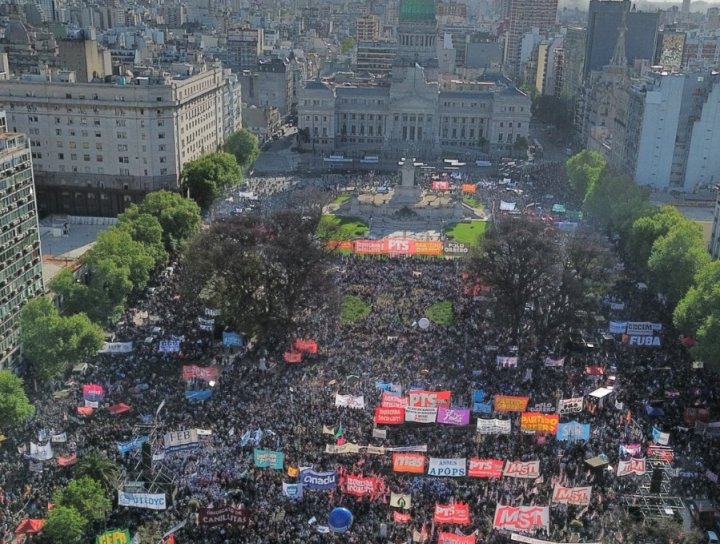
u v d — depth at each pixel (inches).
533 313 6840.6
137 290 7682.1
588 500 4301.2
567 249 7347.4
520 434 5137.8
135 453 4781.0
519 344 6673.2
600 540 4210.1
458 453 4884.4
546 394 5679.1
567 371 6102.4
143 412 5344.5
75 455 4771.2
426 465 4749.0
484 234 7741.1
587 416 5383.9
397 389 5575.8
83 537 4143.7
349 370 6038.4
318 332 6791.3
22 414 4985.2
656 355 6520.7
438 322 7076.8
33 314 5861.2
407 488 4547.2
